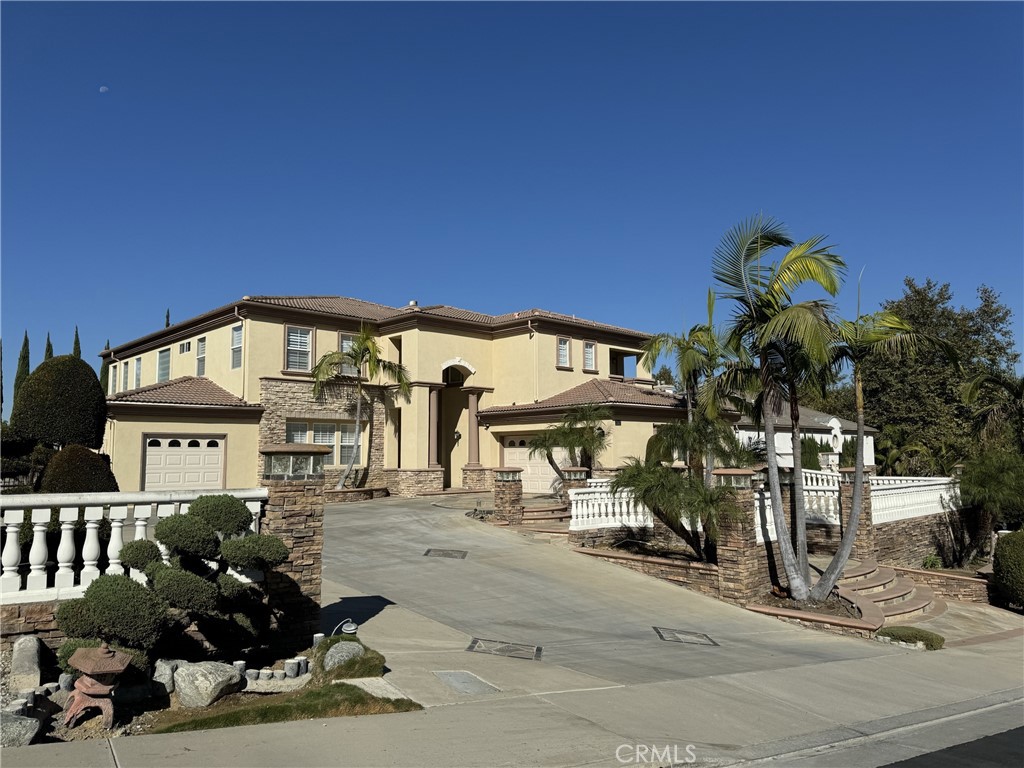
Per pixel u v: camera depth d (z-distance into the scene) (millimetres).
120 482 23984
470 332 32000
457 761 5742
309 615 9375
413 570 14500
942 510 23609
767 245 14469
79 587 7770
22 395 13344
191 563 8109
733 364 16016
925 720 8094
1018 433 24219
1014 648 13023
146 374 34312
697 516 14508
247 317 27062
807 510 20312
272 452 9367
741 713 7758
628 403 27578
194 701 7168
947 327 41000
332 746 5930
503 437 31750
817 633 12812
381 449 30266
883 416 40375
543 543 17672
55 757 5473
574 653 9977
